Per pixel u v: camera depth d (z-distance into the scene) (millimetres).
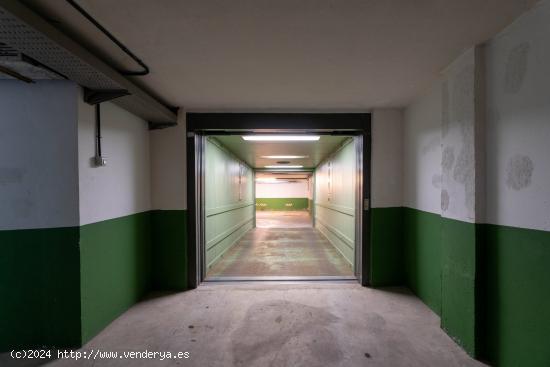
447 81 2451
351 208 4781
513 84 1825
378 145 3607
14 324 2221
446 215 2461
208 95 3092
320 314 2846
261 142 5250
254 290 3504
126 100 2635
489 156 2041
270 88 2891
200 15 1675
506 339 1899
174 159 3596
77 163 2244
